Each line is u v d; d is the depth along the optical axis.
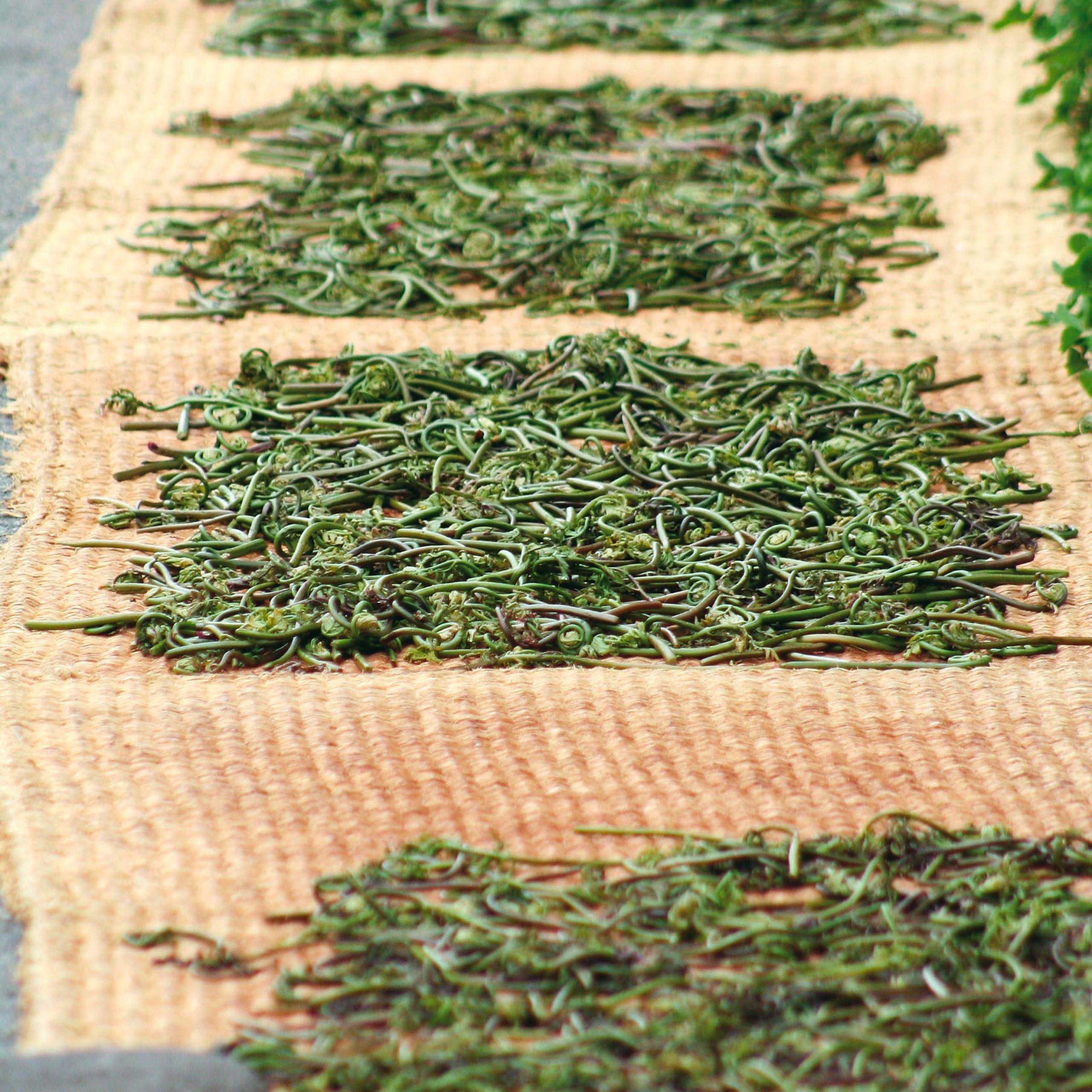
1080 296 3.76
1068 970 3.08
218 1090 3.00
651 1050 3.02
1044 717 3.30
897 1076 3.02
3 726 3.26
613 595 3.43
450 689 3.31
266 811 3.21
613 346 3.76
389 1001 3.06
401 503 3.54
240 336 3.82
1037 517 3.55
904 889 3.15
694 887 3.13
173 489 3.57
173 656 3.37
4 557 3.47
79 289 3.93
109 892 3.14
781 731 3.28
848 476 3.60
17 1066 3.00
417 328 3.86
